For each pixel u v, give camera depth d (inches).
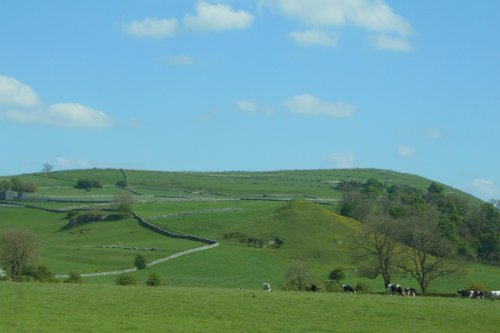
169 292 3078.2
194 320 2393.0
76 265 6953.7
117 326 2204.7
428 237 5728.3
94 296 2827.3
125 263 7130.9
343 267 7372.1
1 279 4185.5
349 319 2546.8
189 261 7204.7
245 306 2728.8
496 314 2736.2
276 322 2421.3
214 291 3265.3
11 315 2311.8
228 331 2203.5
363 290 4594.0
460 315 2696.9
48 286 3159.5
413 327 2427.4
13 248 5679.1
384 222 5880.9
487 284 6363.2
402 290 4104.3
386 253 5802.2
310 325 2388.0
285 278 5816.9
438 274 5629.9
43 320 2247.8
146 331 2148.1
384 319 2571.4
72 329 2122.3
